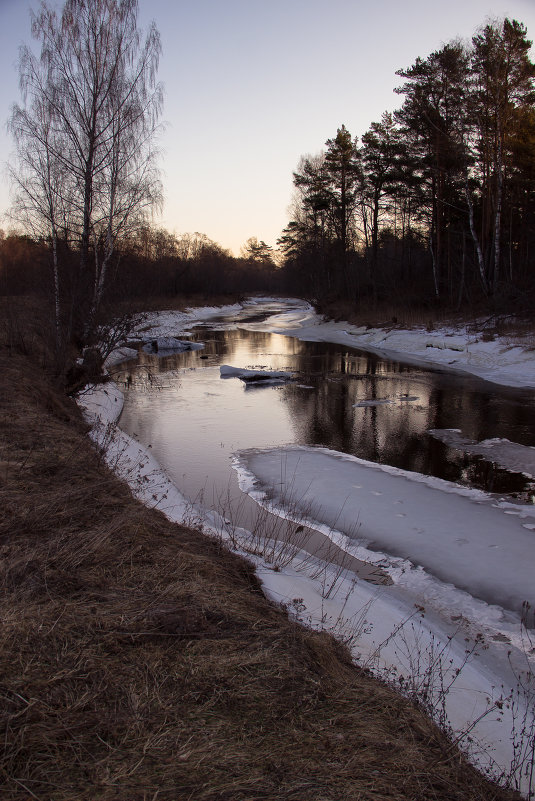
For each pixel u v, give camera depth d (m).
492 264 30.72
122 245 16.78
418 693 3.66
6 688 2.93
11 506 5.44
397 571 6.45
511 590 5.99
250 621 4.07
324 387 18.42
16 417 9.40
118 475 8.06
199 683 3.20
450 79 27.23
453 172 28.62
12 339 15.84
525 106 25.11
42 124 15.41
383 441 12.04
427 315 30.17
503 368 20.02
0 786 2.31
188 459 10.80
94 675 3.15
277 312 60.97
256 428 13.25
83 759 2.53
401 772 2.67
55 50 15.60
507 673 4.51
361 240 45.91
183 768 2.52
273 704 3.10
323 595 5.27
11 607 3.71
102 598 4.05
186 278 71.06
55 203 15.33
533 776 3.06
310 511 8.27
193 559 5.04
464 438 12.13
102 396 15.23
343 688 3.41
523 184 26.91
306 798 2.39
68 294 14.73
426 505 8.42
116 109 16.05
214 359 25.91
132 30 16.44
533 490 9.02
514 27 23.81
